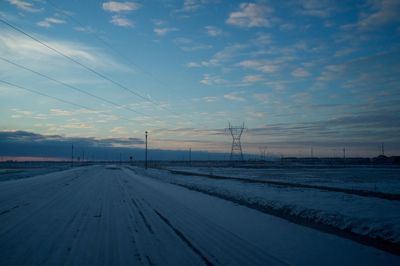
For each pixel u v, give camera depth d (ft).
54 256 29.50
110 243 34.50
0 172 224.33
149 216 52.19
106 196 82.28
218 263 28.09
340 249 33.27
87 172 244.42
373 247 34.88
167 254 30.66
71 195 83.56
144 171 269.23
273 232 41.09
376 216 48.29
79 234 38.58
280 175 193.88
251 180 144.87
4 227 42.34
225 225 45.44
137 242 35.09
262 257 29.99
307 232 41.24
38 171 247.29
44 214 52.80
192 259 29.14
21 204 65.21
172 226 44.16
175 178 171.42
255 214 55.52
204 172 239.50
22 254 30.09
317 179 155.74
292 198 73.77
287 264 27.99
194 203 71.00
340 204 62.69
